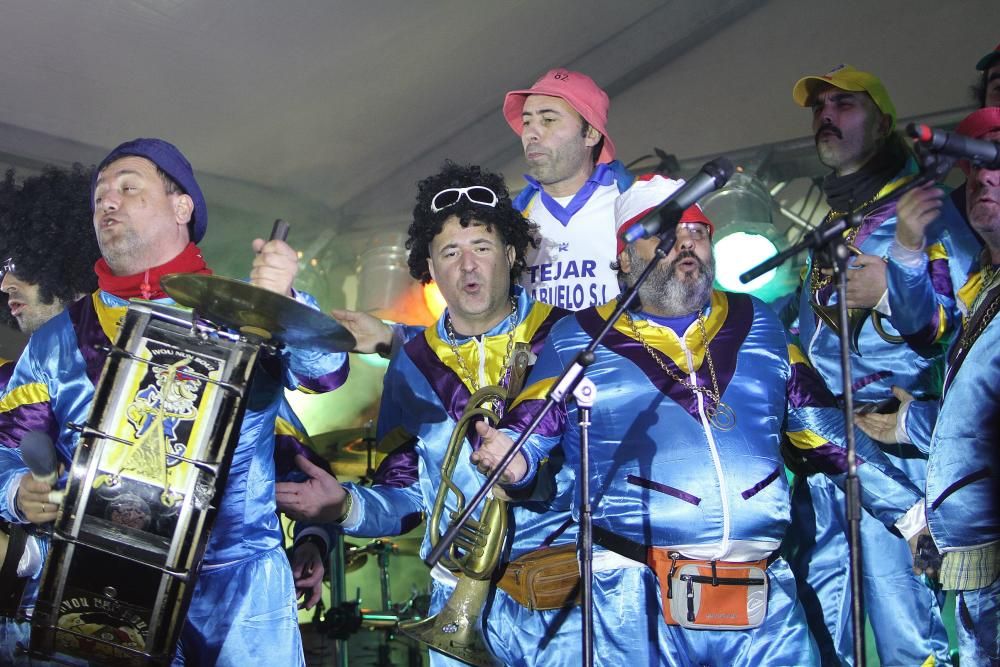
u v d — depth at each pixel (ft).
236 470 11.60
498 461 11.27
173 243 12.15
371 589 23.50
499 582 12.79
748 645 11.35
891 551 13.79
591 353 10.26
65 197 14.69
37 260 14.40
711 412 11.62
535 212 16.29
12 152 21.79
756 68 25.63
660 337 12.07
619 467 11.71
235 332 10.82
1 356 22.54
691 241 12.00
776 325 12.25
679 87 26.27
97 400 10.49
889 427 12.85
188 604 10.48
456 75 23.80
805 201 24.54
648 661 11.57
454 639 12.26
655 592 11.63
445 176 14.07
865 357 13.99
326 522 12.66
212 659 11.45
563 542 12.77
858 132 14.93
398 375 13.80
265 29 20.47
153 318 10.72
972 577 10.85
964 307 12.14
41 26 19.21
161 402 10.48
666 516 11.45
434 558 9.93
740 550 11.37
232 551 11.59
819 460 12.21
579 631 12.27
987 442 10.81
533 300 13.87
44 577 10.41
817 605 14.19
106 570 10.36
